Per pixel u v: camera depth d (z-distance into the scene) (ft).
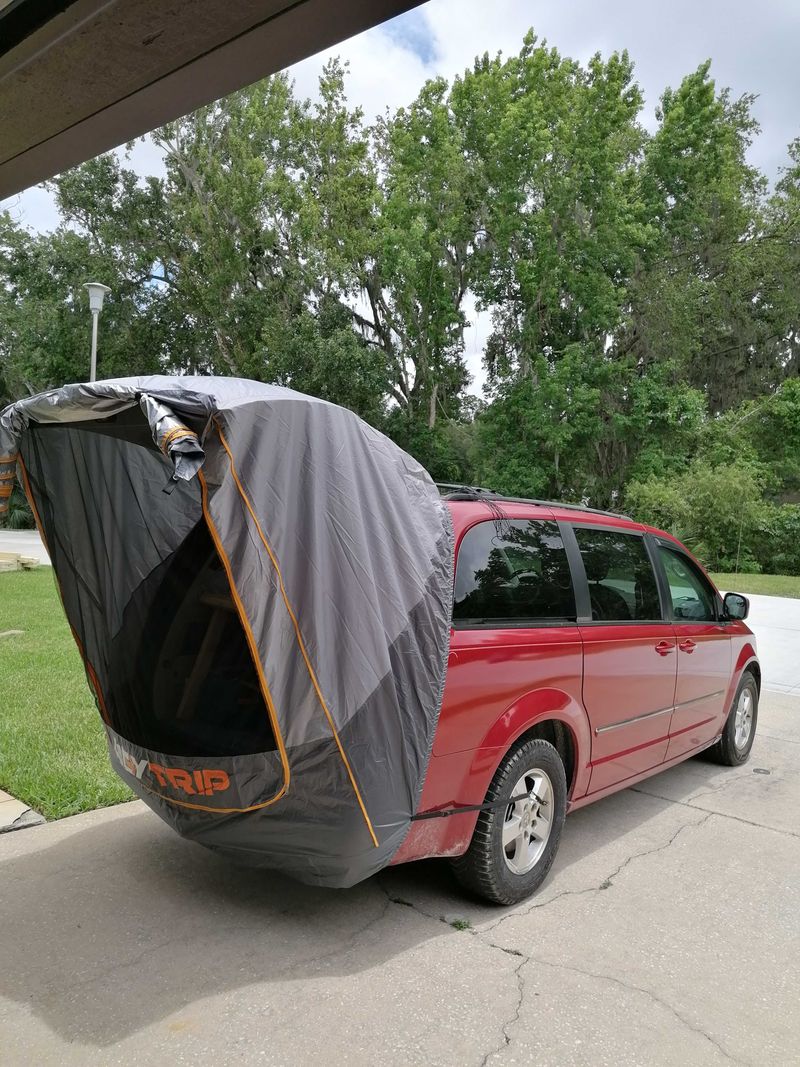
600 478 105.29
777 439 105.60
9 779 15.85
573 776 13.44
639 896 12.66
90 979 9.56
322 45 7.73
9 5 7.09
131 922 10.99
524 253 97.96
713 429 100.01
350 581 9.40
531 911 11.96
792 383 103.19
